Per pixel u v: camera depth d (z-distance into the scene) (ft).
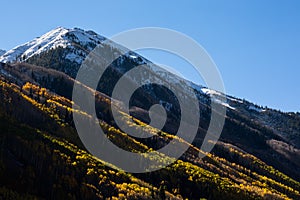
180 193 645.51
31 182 488.85
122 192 545.03
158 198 562.25
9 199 440.45
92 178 553.23
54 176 515.50
